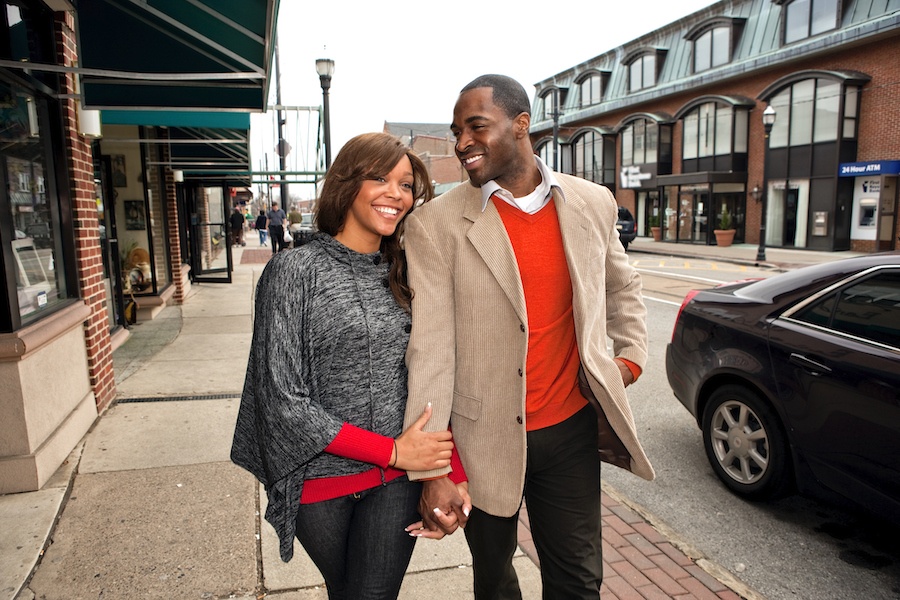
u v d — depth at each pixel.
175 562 2.84
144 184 9.09
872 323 3.08
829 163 21.38
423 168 1.83
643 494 3.81
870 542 3.27
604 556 3.04
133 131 9.20
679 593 2.75
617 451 2.05
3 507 3.26
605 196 2.06
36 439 3.57
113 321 7.53
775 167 23.62
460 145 1.80
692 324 4.07
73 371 4.27
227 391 5.46
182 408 4.98
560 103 38.50
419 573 2.84
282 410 1.53
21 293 3.62
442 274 1.82
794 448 3.30
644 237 31.55
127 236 9.16
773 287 3.70
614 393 1.88
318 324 1.63
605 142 32.91
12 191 3.57
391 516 1.71
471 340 1.82
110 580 2.69
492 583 2.03
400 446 1.64
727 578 2.88
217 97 4.85
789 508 3.64
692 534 3.34
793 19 23.05
